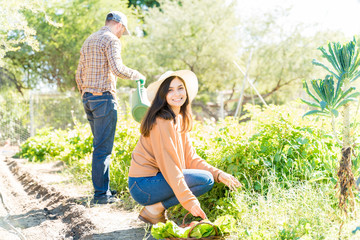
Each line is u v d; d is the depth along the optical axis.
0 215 3.47
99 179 3.87
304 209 2.60
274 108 3.88
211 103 18.88
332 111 2.28
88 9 15.03
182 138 3.12
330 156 3.40
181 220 3.20
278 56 17.48
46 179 5.24
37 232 3.11
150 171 2.88
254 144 3.57
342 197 2.33
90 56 3.77
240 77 17.72
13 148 10.28
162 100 2.84
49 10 14.30
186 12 17.67
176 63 18.42
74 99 11.20
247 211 2.81
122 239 2.77
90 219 3.20
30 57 14.76
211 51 17.61
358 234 2.18
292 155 3.48
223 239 2.33
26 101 11.55
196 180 2.85
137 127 5.03
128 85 17.38
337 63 2.37
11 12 4.36
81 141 6.48
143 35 19.81
